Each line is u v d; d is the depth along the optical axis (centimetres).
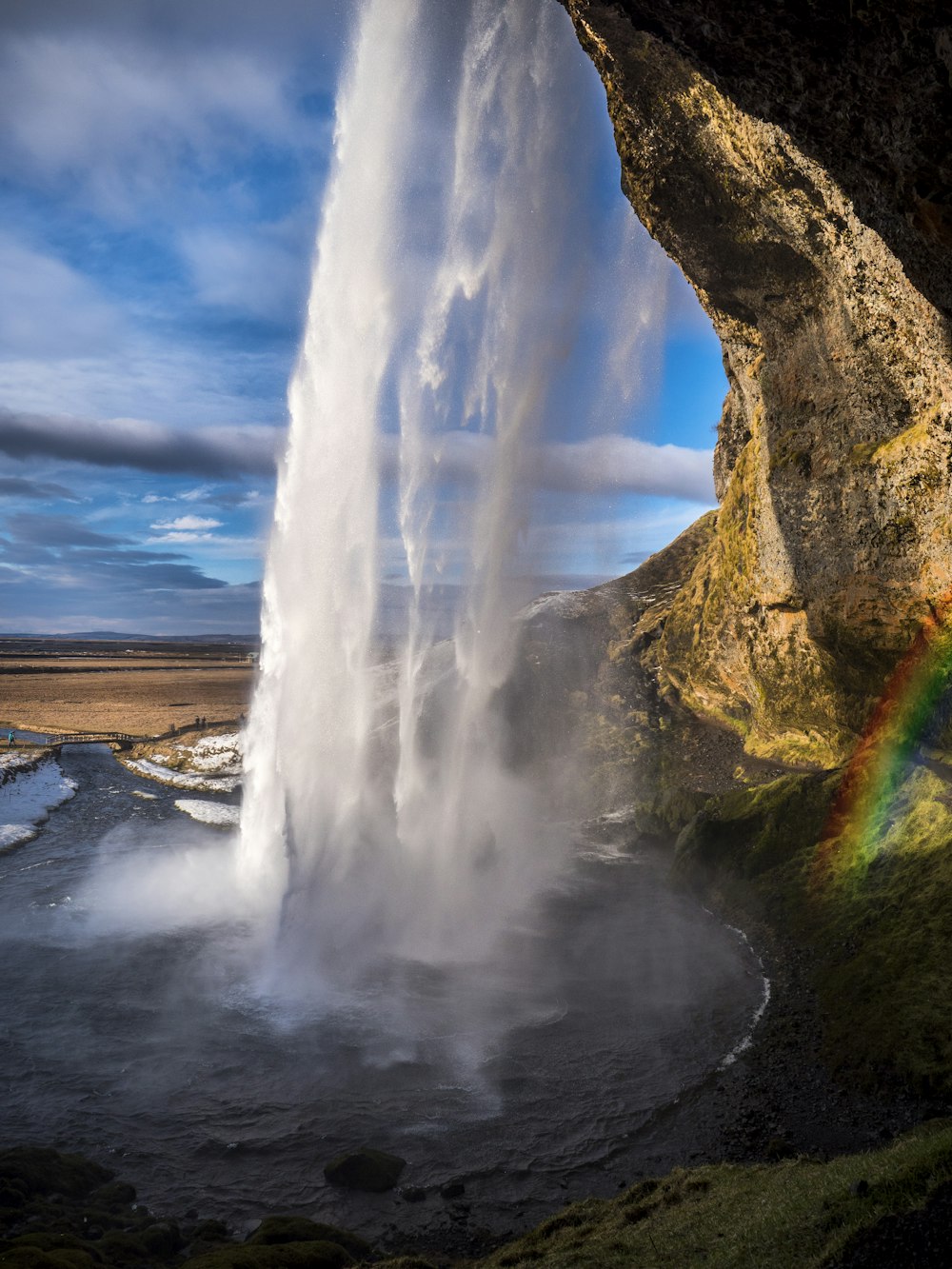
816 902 2841
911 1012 1945
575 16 2464
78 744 7944
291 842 3331
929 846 2606
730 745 5056
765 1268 951
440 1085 1978
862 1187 1027
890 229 1443
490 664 5856
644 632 6488
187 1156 1714
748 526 4409
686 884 3466
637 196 3098
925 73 1091
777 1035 2150
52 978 2589
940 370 2334
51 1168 1573
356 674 3772
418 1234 1476
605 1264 1120
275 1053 2130
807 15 1144
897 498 2777
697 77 2419
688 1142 1733
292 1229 1412
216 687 15350
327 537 3712
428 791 4584
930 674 2794
